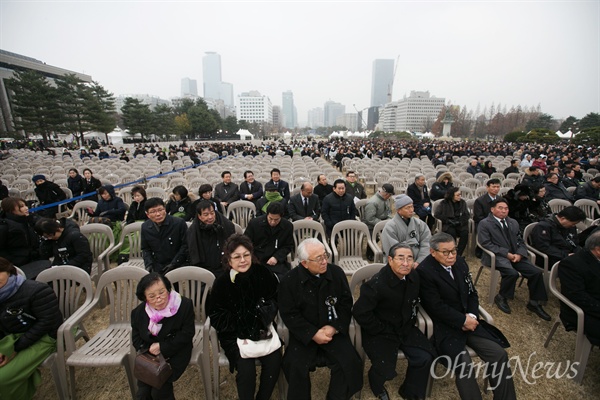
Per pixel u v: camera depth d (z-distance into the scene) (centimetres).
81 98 3375
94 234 436
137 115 4088
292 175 1101
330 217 536
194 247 365
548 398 264
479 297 419
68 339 255
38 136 4481
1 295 241
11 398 233
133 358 253
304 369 241
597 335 263
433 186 677
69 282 295
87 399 267
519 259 386
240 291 263
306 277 259
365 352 263
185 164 1669
